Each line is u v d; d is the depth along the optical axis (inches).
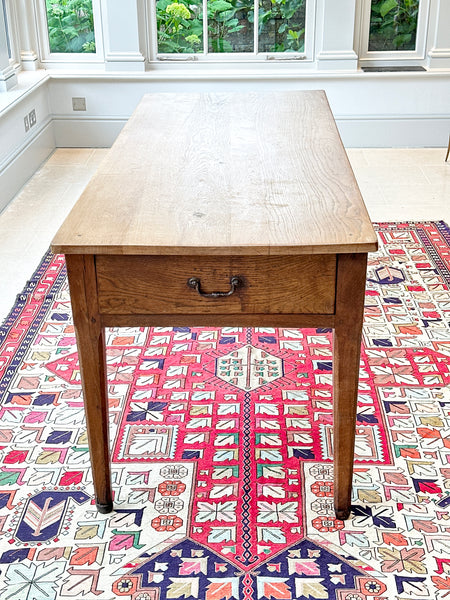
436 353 131.6
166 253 79.4
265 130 117.6
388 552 90.9
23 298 151.2
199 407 118.2
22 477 104.0
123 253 79.7
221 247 78.8
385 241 174.1
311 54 233.9
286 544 92.1
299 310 84.1
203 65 235.8
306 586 86.1
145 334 139.4
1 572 88.6
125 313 85.2
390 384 123.0
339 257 81.1
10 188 198.2
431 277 158.1
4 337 137.9
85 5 228.8
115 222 85.0
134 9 225.1
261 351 133.5
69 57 235.1
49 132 234.2
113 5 224.8
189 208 88.6
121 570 88.7
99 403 90.5
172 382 124.5
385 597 84.7
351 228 82.2
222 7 230.8
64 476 104.3
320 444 109.7
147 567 89.0
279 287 82.8
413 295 151.3
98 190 94.4
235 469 104.9
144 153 107.8
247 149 109.0
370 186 206.1
